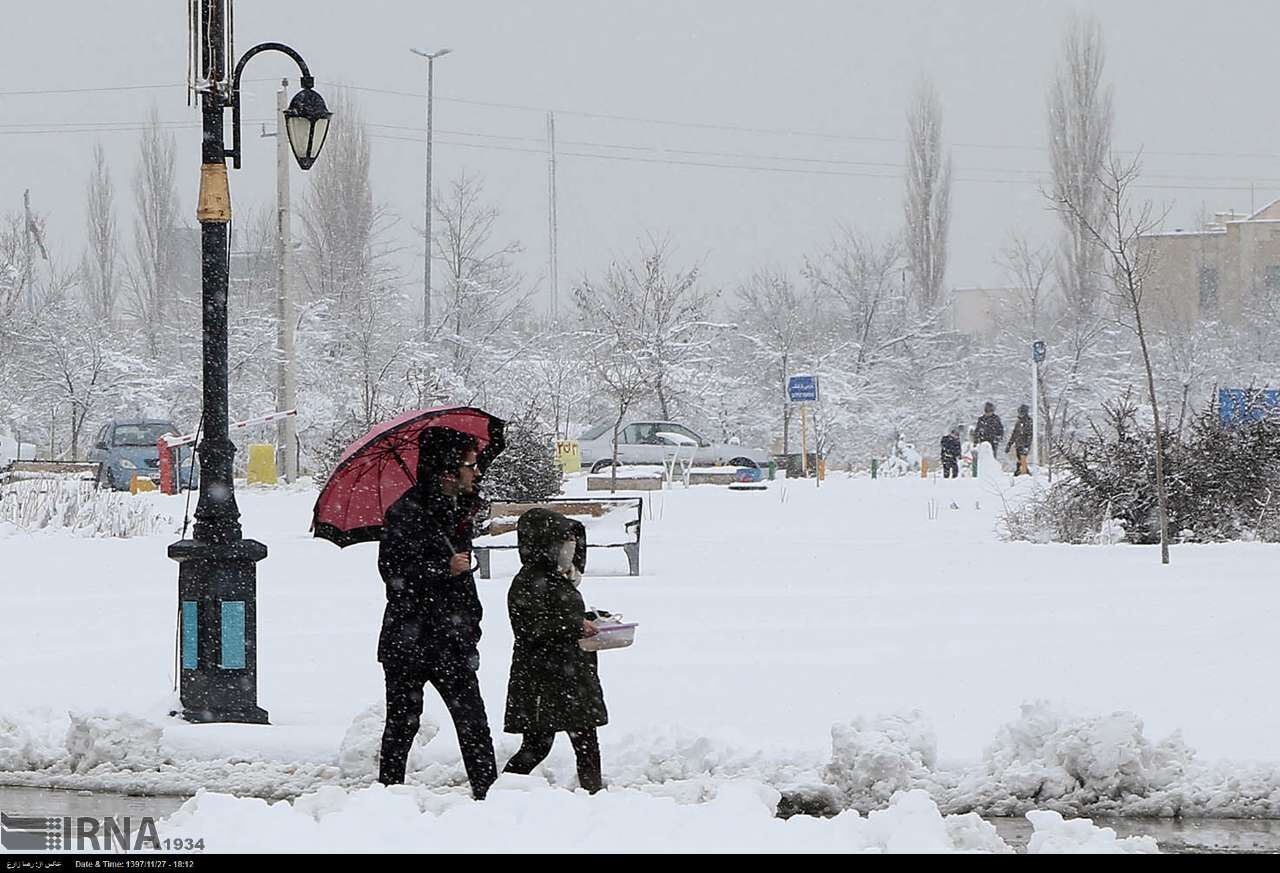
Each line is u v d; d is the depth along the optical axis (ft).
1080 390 457.27
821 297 513.04
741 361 471.21
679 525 205.05
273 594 134.72
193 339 440.45
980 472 322.55
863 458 449.48
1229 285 646.74
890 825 50.57
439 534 65.41
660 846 46.39
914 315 515.91
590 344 410.72
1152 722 78.02
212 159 82.48
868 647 103.45
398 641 64.95
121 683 93.15
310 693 89.30
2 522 188.24
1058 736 67.87
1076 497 177.47
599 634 64.28
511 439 198.29
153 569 154.51
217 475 80.79
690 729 73.46
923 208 538.47
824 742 73.67
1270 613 115.14
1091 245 474.08
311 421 370.94
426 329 426.10
